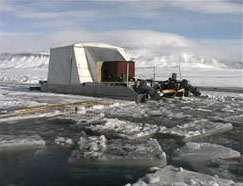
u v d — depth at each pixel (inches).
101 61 1149.1
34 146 493.7
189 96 1176.2
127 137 547.8
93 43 1225.4
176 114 789.9
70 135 561.6
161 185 346.3
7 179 374.0
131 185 349.7
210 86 1748.3
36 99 972.6
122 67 1117.7
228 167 419.8
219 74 3956.7
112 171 402.6
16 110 743.7
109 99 1016.2
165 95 1110.4
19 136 533.6
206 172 403.2
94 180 375.2
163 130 603.8
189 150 483.8
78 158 436.5
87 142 506.6
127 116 755.4
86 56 1184.2
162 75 3260.3
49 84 1237.1
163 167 412.5
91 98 1026.7
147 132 582.6
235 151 481.7
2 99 959.6
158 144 507.8
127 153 458.6
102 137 534.0
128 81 1090.1
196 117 756.0
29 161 430.3
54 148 485.1
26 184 362.3
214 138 571.2
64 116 722.2
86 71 1163.9
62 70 1208.2
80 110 792.9
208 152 474.6
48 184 362.6
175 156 462.3
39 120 685.9
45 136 552.4
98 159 434.3
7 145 481.7
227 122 708.0
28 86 1509.6
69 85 1165.7
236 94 1267.2
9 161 430.0
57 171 398.9
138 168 413.4
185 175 375.6
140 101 995.9
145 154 455.2
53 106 815.1
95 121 674.2
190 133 582.6
